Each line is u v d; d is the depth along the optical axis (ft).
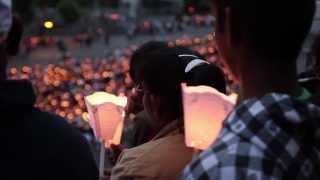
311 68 10.71
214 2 5.87
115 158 9.14
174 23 138.82
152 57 8.64
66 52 127.34
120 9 175.22
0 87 6.19
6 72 6.34
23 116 6.26
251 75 5.77
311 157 5.49
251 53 5.74
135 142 9.98
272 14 5.62
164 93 8.52
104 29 151.64
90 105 8.88
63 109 58.49
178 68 8.48
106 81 73.51
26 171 6.16
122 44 145.07
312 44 10.43
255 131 5.38
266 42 5.67
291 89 5.75
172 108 8.55
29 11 136.67
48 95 65.41
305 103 5.52
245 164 5.26
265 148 5.32
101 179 8.95
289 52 5.73
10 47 6.48
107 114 8.86
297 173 5.38
